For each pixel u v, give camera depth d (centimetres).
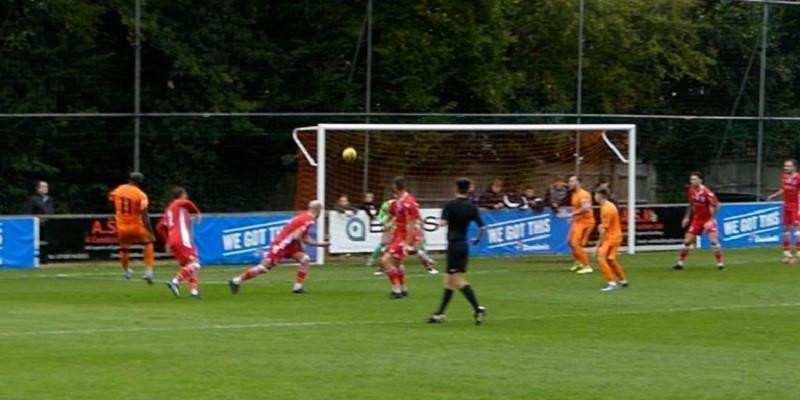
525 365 4109
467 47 9831
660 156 9788
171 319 5166
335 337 4691
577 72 9569
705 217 7794
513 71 10200
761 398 3631
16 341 4519
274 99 9519
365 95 9444
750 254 8994
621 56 10238
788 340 4772
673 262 8338
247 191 8969
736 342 4703
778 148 9888
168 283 6247
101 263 7744
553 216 8838
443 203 9075
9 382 3725
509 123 9506
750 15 10094
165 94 9219
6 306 5581
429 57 9675
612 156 9338
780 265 8156
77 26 8825
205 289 6406
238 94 9412
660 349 4494
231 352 4306
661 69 10262
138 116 8256
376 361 4150
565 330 4966
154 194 8594
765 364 4191
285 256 6216
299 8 9594
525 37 10206
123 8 8838
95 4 8900
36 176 8594
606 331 4953
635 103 10250
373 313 5447
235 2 9488
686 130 9862
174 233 5975
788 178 8306
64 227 7656
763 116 9800
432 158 9069
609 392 3681
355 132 8800
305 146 8875
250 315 5328
